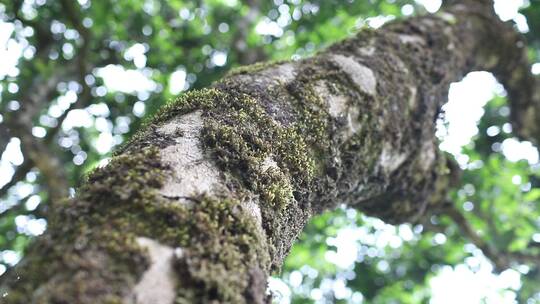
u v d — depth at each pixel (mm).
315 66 2854
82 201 1467
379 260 8344
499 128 7551
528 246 7199
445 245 7848
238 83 2395
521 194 7188
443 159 4129
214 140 1883
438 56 3824
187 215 1494
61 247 1320
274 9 8141
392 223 4074
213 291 1342
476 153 7320
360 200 3334
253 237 1621
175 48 7359
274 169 2014
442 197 4684
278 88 2482
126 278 1258
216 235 1499
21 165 6699
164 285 1302
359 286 8297
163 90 7191
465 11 4680
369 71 3057
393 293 8312
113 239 1337
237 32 7297
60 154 7898
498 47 4855
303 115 2443
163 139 1840
